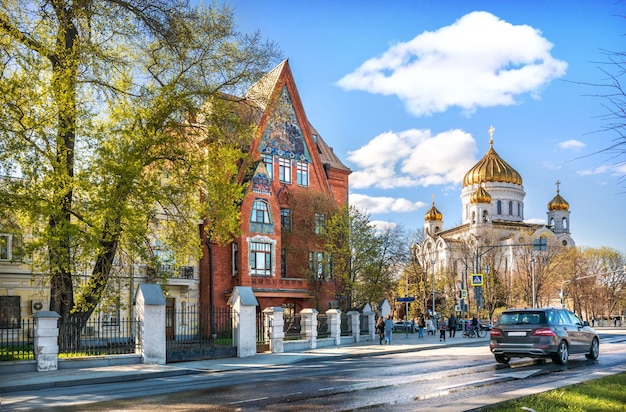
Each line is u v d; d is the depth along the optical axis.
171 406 12.68
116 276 25.45
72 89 23.20
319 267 50.50
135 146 24.72
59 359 21.31
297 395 13.89
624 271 80.88
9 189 22.52
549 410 10.24
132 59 26.91
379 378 17.20
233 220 28.19
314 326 31.92
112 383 18.70
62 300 25.02
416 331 54.81
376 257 47.09
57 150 23.45
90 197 23.80
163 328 23.94
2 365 20.06
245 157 29.47
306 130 53.75
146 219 25.67
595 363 20.94
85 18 23.88
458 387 14.84
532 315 20.44
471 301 75.31
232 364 23.48
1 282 33.19
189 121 27.34
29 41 22.44
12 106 21.78
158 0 24.47
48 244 22.38
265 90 31.50
